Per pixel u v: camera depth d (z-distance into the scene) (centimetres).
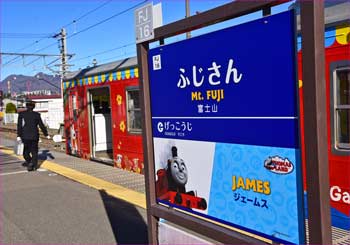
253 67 213
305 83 185
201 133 252
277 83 201
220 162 240
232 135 230
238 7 220
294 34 192
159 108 288
